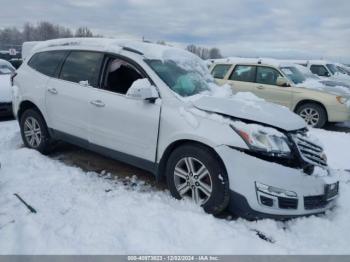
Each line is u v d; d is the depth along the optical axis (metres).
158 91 3.95
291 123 3.55
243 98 4.20
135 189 4.20
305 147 3.53
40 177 4.35
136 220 3.36
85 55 4.76
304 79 9.30
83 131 4.63
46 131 5.26
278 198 3.25
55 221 3.29
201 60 5.16
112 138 4.30
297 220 3.42
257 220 3.46
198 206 3.60
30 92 5.28
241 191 3.32
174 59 4.55
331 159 6.00
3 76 8.95
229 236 3.15
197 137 3.52
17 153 5.21
